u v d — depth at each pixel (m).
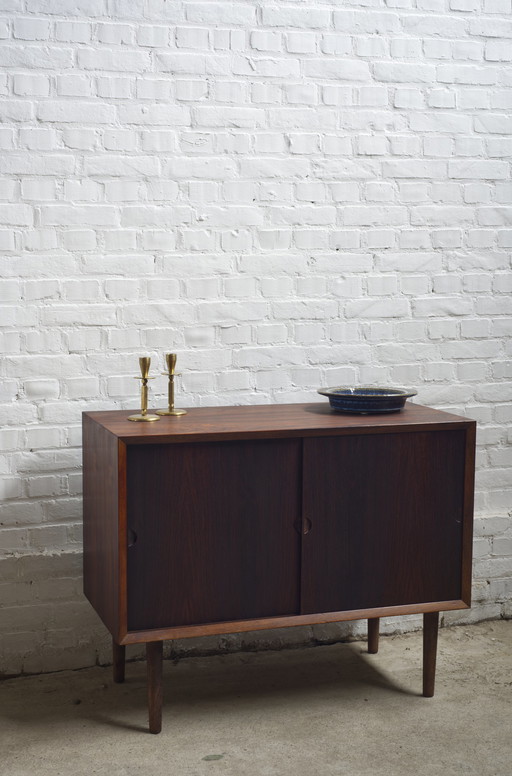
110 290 2.97
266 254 3.11
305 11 3.06
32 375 2.92
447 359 3.35
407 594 2.71
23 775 2.35
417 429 2.65
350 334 3.23
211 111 3.00
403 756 2.46
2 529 2.93
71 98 2.87
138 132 2.94
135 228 2.97
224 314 3.09
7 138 2.82
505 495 3.46
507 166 3.34
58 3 2.83
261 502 2.56
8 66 2.80
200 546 2.52
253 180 3.07
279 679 2.95
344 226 3.18
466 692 2.85
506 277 3.39
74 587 2.98
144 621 2.49
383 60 3.16
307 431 2.56
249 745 2.52
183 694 2.83
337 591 2.64
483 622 3.44
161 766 2.40
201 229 3.04
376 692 2.86
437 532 2.72
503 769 2.40
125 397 3.02
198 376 3.08
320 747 2.51
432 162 3.25
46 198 2.88
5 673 2.93
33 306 2.90
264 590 2.59
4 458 2.92
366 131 3.17
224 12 2.99
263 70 3.04
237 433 2.49
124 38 2.90
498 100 3.30
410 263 3.27
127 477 2.43
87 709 2.72
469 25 3.24
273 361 3.16
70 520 3.00
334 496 2.61
